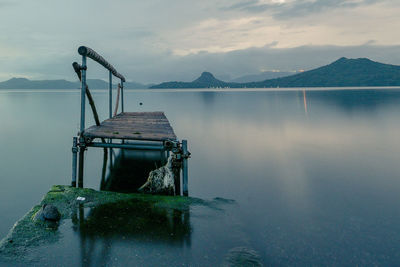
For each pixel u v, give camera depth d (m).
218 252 4.05
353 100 52.03
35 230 4.40
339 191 7.39
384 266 3.97
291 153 12.20
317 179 8.49
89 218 4.95
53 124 22.77
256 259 3.95
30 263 3.60
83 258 3.74
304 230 5.05
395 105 38.75
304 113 30.47
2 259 3.64
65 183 8.41
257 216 5.68
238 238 4.53
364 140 14.91
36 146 14.31
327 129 18.95
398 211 6.01
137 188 7.82
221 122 24.12
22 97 84.50
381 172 9.09
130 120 12.45
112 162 11.13
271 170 9.61
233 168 9.94
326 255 4.21
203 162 10.86
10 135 17.61
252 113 32.16
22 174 9.31
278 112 32.56
